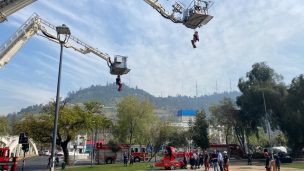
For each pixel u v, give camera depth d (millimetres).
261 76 84250
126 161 56781
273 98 77188
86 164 71500
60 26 25859
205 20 24125
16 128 62062
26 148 28891
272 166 34812
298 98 75188
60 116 58531
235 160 76938
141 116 85812
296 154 76938
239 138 91562
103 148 76500
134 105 85875
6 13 23844
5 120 93125
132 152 79125
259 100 78375
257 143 115562
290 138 76875
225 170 33156
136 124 84312
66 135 63500
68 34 26625
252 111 79750
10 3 23812
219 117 91125
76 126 62094
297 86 76625
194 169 42906
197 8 23719
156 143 88625
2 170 33375
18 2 24031
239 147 88938
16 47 28500
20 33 28688
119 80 32531
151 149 84562
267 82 82812
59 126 58812
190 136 94250
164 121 95750
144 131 85812
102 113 67688
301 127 73688
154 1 24719
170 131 92125
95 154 76812
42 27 29922
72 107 64062
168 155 45281
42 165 68000
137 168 46781
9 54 28125
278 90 80625
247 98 80938
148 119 86250
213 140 121938
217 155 33094
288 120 74438
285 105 75875
